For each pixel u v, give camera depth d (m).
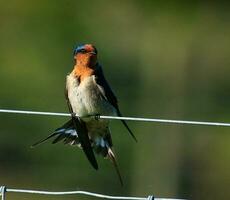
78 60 9.41
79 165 22.33
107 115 9.41
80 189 22.34
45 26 26.94
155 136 25.23
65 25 27.08
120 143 23.94
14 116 24.11
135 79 27.23
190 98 27.08
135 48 27.48
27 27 27.00
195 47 27.67
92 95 9.37
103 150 9.38
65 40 27.03
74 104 9.42
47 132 23.98
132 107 26.80
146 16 27.41
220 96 27.67
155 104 26.75
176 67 27.39
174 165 24.81
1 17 27.00
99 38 27.45
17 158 23.36
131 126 25.27
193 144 25.36
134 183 23.84
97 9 27.42
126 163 24.00
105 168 22.02
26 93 25.89
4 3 26.55
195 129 25.58
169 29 27.56
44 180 22.80
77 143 9.34
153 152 24.75
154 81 27.23
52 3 26.95
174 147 25.19
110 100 9.45
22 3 26.86
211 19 27.62
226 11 27.56
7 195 18.86
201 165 25.00
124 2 27.31
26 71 26.31
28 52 26.78
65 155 22.52
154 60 27.53
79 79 9.40
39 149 23.12
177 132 25.42
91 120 9.37
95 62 9.44
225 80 27.56
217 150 25.34
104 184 22.00
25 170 23.17
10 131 23.69
